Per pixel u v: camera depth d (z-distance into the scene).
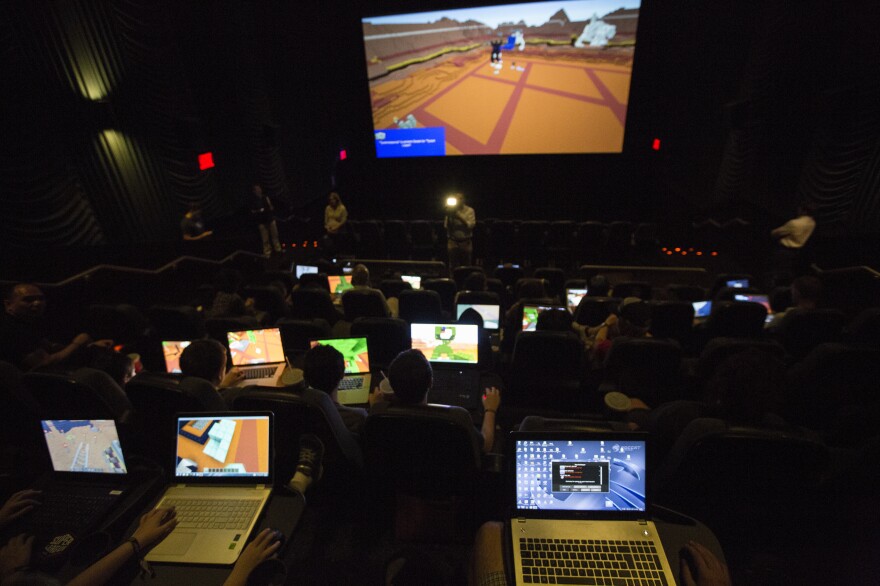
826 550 2.21
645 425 2.37
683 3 10.18
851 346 3.00
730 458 1.81
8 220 5.96
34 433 2.68
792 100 8.78
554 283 6.84
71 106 6.90
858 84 7.57
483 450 2.35
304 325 3.74
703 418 1.85
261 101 11.41
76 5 6.98
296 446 2.24
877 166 7.48
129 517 1.97
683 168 11.55
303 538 2.45
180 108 8.94
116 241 7.57
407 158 12.22
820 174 8.21
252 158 11.18
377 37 10.51
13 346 3.26
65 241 6.60
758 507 2.04
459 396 3.17
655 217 11.32
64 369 2.42
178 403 2.28
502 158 11.70
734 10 9.86
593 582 1.54
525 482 1.77
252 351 3.59
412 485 2.26
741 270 8.84
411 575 2.01
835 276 6.53
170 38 8.73
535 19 9.75
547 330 3.72
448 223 8.33
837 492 2.08
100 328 4.36
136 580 1.61
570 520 1.73
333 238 9.69
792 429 1.77
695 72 10.76
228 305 4.62
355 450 2.33
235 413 2.02
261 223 9.67
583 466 1.76
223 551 1.70
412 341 3.58
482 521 2.39
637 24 9.35
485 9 9.88
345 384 3.29
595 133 10.40
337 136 14.54
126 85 7.82
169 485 1.98
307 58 12.77
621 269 8.95
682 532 1.69
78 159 7.02
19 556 1.71
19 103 6.08
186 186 9.05
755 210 9.60
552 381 3.66
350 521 2.54
